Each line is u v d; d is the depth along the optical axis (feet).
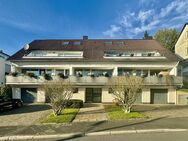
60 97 52.70
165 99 88.99
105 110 62.23
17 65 90.53
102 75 90.58
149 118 46.88
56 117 48.67
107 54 96.22
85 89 88.58
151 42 109.70
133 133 33.81
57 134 33.83
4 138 32.40
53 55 94.99
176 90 88.63
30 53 96.22
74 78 86.99
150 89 88.48
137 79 58.90
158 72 95.45
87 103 85.51
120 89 56.18
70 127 38.73
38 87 88.94
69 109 63.77
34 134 34.17
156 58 91.20
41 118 49.90
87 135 33.58
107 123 41.75
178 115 51.83
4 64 107.14
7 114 58.39
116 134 33.58
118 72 93.04
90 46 104.53
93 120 45.70
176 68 90.02
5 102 65.92
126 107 55.67
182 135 31.58
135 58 91.61
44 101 88.22
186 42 121.49
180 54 130.00
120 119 45.75
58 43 108.58
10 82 87.61
